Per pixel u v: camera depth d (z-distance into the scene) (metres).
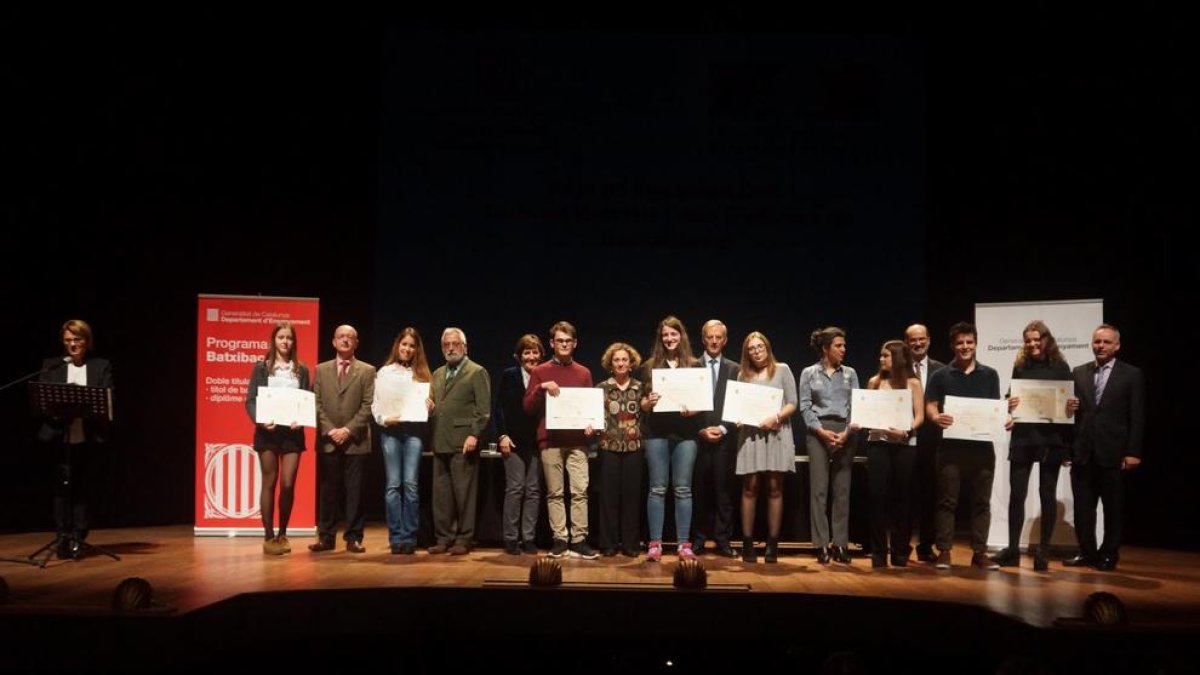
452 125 8.05
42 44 7.39
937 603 4.96
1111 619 4.51
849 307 8.03
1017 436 6.14
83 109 7.63
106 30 7.56
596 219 8.05
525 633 5.09
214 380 7.20
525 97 8.08
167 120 7.90
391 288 8.01
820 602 5.08
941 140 8.18
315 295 8.29
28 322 7.60
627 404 6.34
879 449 6.08
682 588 5.16
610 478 6.33
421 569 5.76
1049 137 7.95
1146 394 7.87
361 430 6.49
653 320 8.04
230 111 8.03
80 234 7.77
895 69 8.06
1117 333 6.26
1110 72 7.70
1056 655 4.45
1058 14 7.74
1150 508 7.94
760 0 8.06
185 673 4.76
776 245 8.05
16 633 4.55
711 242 8.05
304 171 8.23
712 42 8.10
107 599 4.89
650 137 8.08
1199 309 7.71
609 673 5.31
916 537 7.34
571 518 6.36
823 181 8.08
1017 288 8.11
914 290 8.01
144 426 8.04
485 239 8.04
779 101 8.09
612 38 8.10
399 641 5.34
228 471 7.20
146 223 7.98
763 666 5.28
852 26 8.09
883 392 6.02
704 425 6.35
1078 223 7.96
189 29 7.76
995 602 4.98
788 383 6.33
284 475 6.45
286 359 6.57
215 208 8.12
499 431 6.51
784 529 6.82
